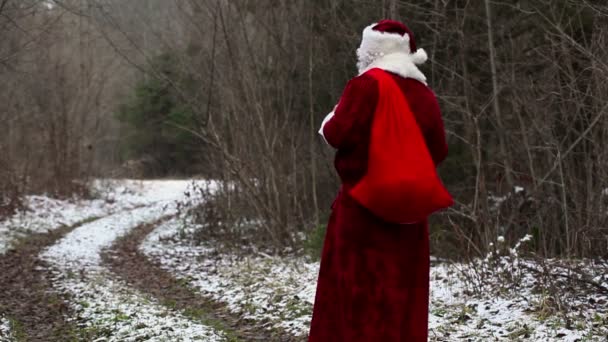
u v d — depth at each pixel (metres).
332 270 4.24
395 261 4.11
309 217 15.25
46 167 25.36
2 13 14.74
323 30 15.38
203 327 7.48
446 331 6.63
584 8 11.14
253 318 8.29
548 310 6.77
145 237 18.19
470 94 12.46
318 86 15.75
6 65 15.99
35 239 17.06
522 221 10.91
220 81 14.91
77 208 24.36
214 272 12.12
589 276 7.59
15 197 19.91
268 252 13.80
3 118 22.39
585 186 10.58
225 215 16.14
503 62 13.52
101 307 8.76
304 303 8.52
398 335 4.09
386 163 3.93
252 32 15.52
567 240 9.30
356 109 3.98
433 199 3.93
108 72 30.44
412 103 4.08
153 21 16.94
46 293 10.30
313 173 14.72
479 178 11.15
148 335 7.03
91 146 27.75
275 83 15.33
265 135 14.51
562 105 11.09
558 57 11.19
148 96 37.56
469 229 12.08
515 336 6.26
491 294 7.84
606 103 9.36
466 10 12.98
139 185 34.66
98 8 14.84
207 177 17.77
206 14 14.97
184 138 38.06
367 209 4.10
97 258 14.55
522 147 11.86
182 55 16.08
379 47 4.18
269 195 14.40
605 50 9.58
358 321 4.11
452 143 14.20
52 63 25.73
